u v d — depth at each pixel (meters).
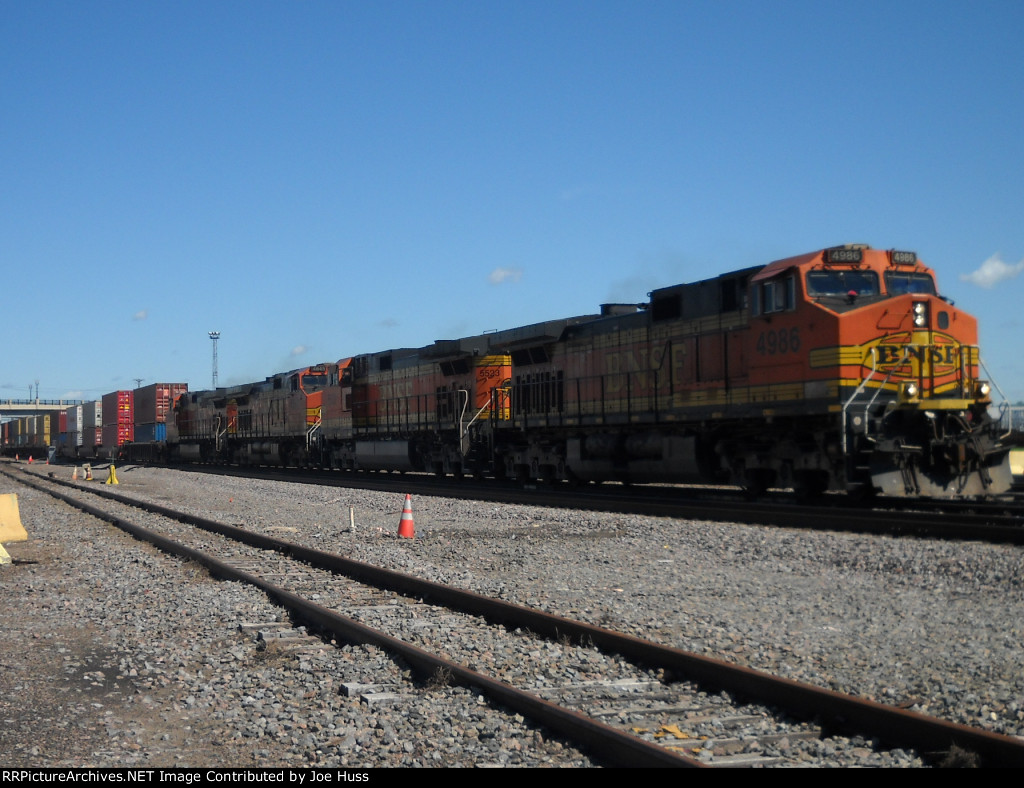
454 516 20.41
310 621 9.89
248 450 52.88
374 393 39.09
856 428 16.84
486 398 30.95
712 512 17.53
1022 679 6.98
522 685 7.36
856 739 5.90
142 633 9.76
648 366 23.02
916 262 18.44
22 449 109.50
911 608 9.48
